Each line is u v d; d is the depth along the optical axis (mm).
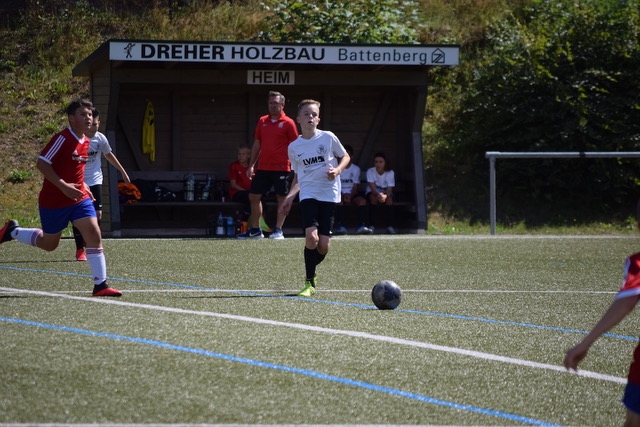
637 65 41844
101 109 35281
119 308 15508
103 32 50281
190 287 19031
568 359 7656
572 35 42750
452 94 47531
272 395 10141
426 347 12867
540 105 41531
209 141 39562
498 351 12820
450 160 43500
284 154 32188
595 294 19125
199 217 38750
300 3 45500
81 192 17062
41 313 14758
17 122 43719
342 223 39781
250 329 13758
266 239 31750
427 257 26281
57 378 10578
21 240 18109
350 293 18531
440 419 9531
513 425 9469
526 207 41812
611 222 41156
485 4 53656
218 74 36469
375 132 40469
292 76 37000
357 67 37250
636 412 7508
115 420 9117
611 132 40969
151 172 38594
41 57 48000
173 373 10922
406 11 51781
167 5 52531
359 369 11438
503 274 22578
